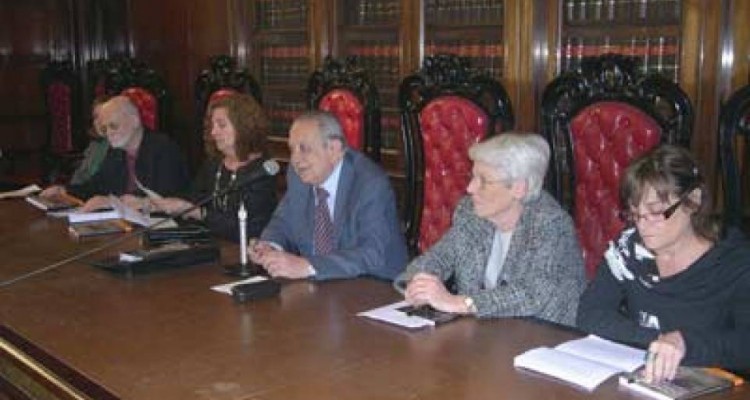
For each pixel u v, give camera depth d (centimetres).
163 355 177
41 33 661
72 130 612
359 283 234
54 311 211
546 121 295
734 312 183
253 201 315
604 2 367
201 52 576
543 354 169
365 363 170
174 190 388
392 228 263
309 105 390
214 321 200
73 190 396
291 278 238
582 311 197
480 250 227
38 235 301
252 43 549
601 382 156
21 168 663
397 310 205
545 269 210
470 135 324
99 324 200
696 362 167
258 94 451
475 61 420
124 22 641
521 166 210
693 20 334
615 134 281
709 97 332
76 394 164
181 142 598
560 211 217
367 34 473
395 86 461
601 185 288
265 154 334
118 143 388
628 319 190
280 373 165
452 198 332
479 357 172
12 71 655
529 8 386
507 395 152
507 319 198
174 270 249
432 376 162
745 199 303
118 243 285
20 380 185
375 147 366
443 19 434
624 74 281
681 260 189
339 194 267
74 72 629
